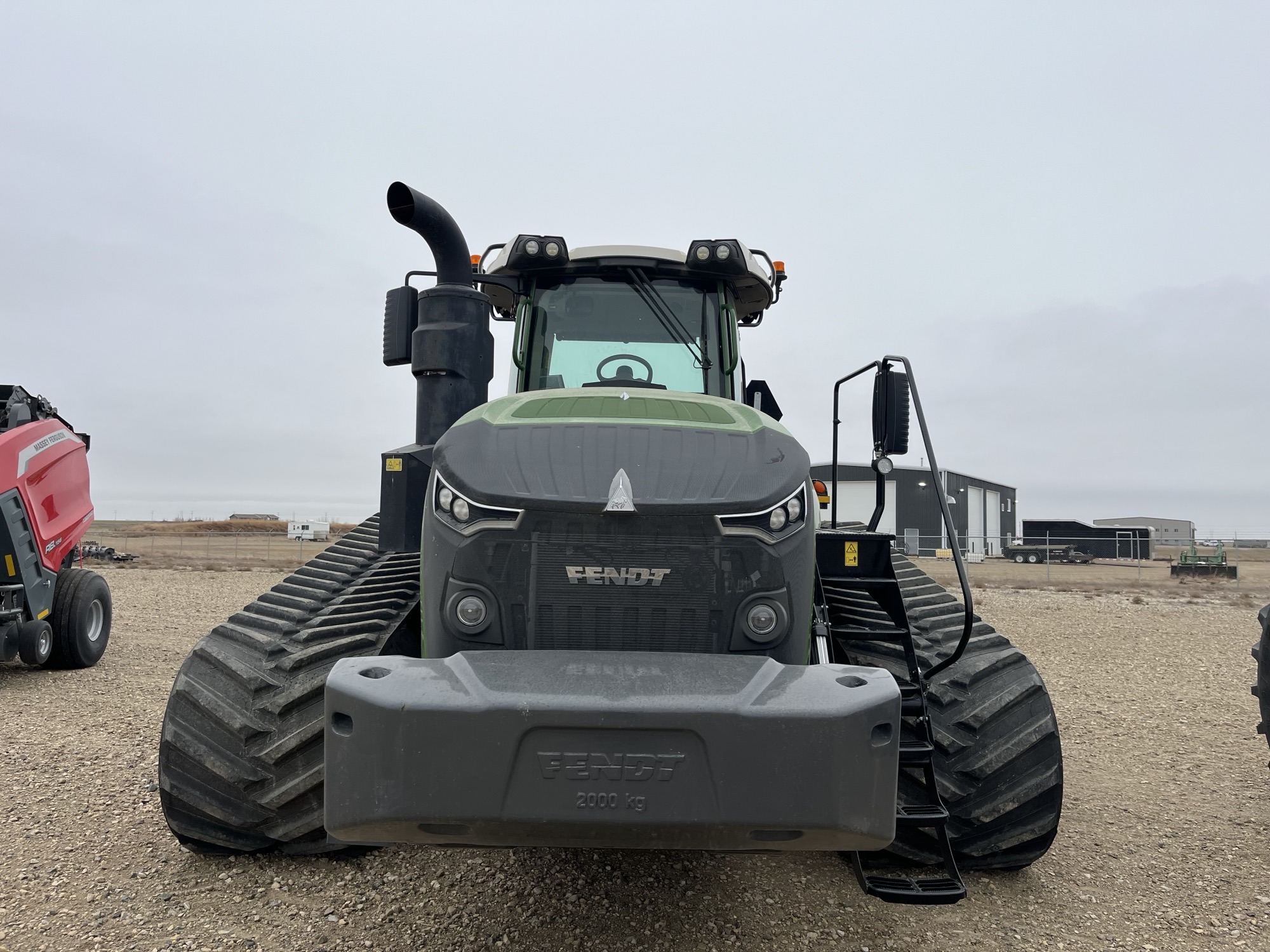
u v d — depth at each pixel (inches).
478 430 121.0
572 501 109.0
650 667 98.8
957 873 110.3
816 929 126.1
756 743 91.3
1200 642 480.7
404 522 148.8
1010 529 2659.9
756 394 198.4
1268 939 125.6
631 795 91.2
